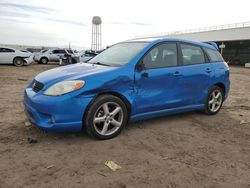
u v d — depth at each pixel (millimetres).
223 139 4500
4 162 3338
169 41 5074
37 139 4090
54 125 3771
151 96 4609
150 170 3289
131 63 4414
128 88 4316
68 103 3768
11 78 11953
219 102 6043
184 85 5113
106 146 3947
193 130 4883
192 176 3195
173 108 5059
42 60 25406
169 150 3928
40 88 4043
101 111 4129
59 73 4262
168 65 4910
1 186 2811
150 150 3889
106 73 4109
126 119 4402
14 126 4648
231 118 5820
